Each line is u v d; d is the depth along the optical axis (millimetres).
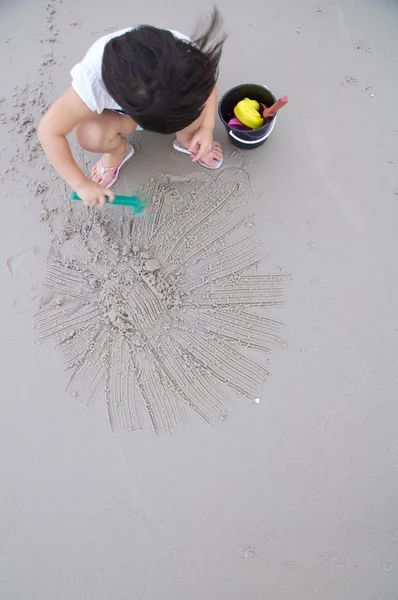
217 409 1524
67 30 1839
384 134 1724
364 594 1390
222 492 1469
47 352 1580
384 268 1619
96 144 1444
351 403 1524
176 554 1430
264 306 1593
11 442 1525
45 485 1493
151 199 1663
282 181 1681
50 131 1300
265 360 1555
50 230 1658
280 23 1827
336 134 1723
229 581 1406
